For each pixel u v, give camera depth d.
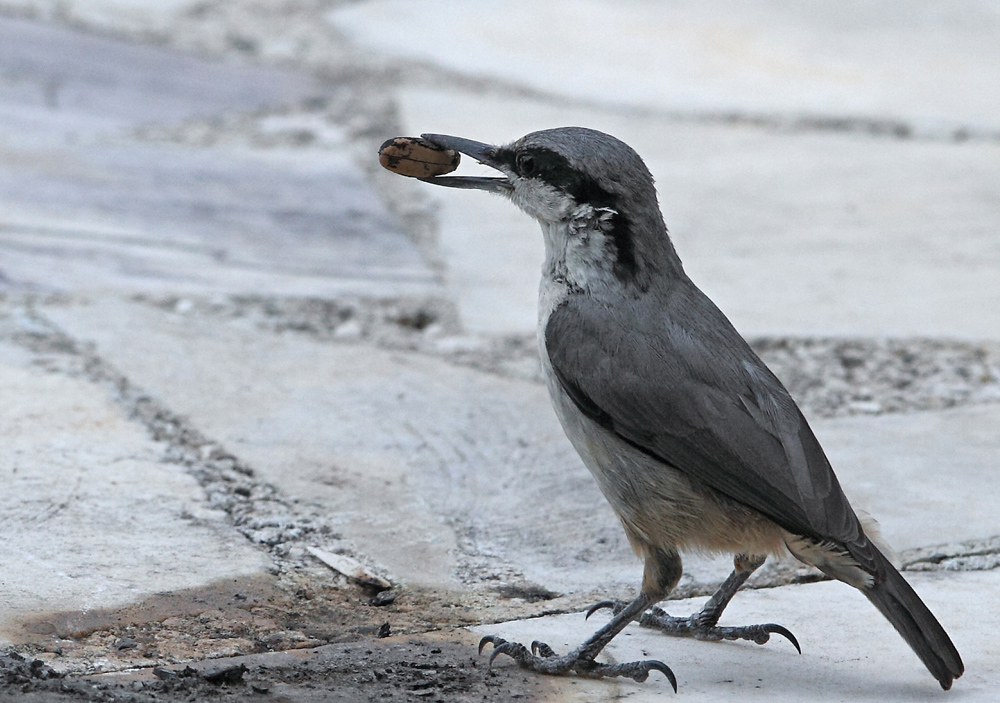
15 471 9.44
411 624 7.93
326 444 10.56
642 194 7.81
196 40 27.25
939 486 10.00
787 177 19.77
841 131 22.61
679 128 22.75
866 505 9.62
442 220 17.81
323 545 8.90
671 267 7.89
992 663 7.27
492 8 30.16
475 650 7.51
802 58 26.91
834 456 10.61
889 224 17.47
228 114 22.45
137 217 16.73
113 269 14.73
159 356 12.23
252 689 6.78
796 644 7.52
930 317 14.21
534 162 8.02
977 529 9.25
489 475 10.19
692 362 7.42
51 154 19.09
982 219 17.64
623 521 7.60
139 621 7.63
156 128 21.27
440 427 11.07
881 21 29.47
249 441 10.51
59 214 16.47
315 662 7.24
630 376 7.42
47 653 7.17
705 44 27.84
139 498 9.23
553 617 8.06
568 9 30.16
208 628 7.65
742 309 14.37
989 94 24.41
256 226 16.88
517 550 9.00
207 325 13.28
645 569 7.52
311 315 13.88
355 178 19.45
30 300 13.52
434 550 8.95
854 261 16.02
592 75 25.77
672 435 7.29
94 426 10.48
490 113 22.95
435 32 28.44
